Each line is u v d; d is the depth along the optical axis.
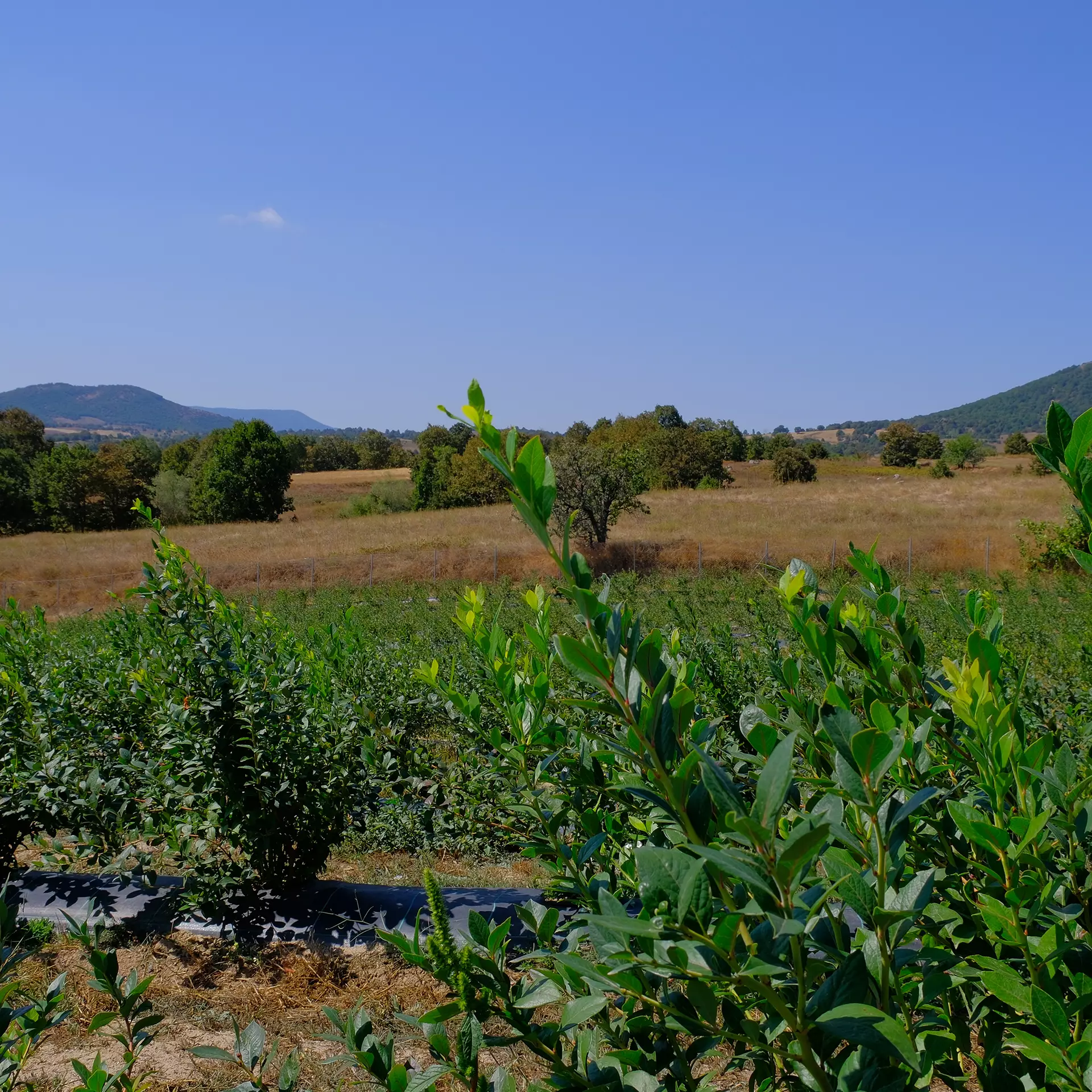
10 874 5.43
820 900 0.87
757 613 6.54
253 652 5.25
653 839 1.46
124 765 4.82
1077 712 3.45
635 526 35.66
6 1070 1.72
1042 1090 1.05
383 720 4.96
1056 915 1.12
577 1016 1.02
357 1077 3.35
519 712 1.62
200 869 4.62
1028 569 20.36
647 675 0.98
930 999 1.09
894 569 24.03
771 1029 0.95
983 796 1.31
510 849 5.81
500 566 27.56
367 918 4.84
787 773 0.79
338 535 39.25
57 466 56.50
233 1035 3.90
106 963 1.76
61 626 15.99
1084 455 0.96
